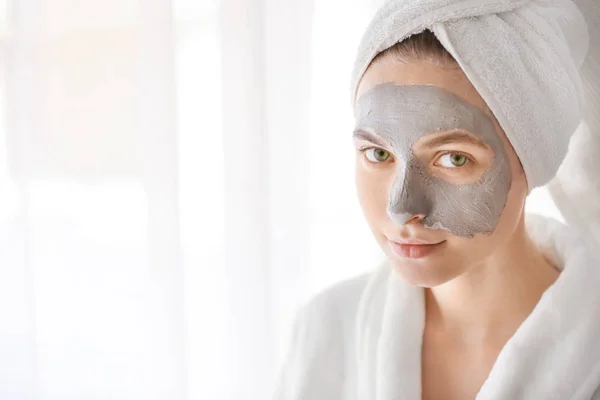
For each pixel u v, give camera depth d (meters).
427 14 0.48
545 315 0.54
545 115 0.50
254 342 1.01
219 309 1.04
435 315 0.60
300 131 0.97
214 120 0.99
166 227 0.98
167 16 0.95
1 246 1.06
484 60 0.48
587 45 0.55
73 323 1.07
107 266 1.05
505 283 0.57
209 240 1.02
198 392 1.05
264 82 0.96
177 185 0.98
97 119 1.02
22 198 1.04
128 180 1.03
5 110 1.03
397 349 0.58
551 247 0.60
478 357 0.58
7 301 1.07
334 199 0.99
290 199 0.98
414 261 0.51
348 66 0.95
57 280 1.06
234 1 0.95
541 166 0.51
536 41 0.48
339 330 0.66
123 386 1.07
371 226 0.53
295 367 0.67
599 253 0.63
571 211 0.64
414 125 0.49
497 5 0.48
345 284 0.68
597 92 0.58
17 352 1.08
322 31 0.95
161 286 1.00
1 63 1.02
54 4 1.00
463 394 0.58
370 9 0.92
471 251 0.51
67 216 1.05
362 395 0.62
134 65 1.00
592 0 0.55
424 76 0.49
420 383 0.58
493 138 0.49
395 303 0.61
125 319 1.05
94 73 1.01
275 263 1.00
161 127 0.97
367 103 0.51
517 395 0.54
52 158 1.04
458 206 0.49
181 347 1.01
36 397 1.09
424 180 0.50
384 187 0.51
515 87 0.48
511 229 0.52
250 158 0.97
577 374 0.53
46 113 1.03
